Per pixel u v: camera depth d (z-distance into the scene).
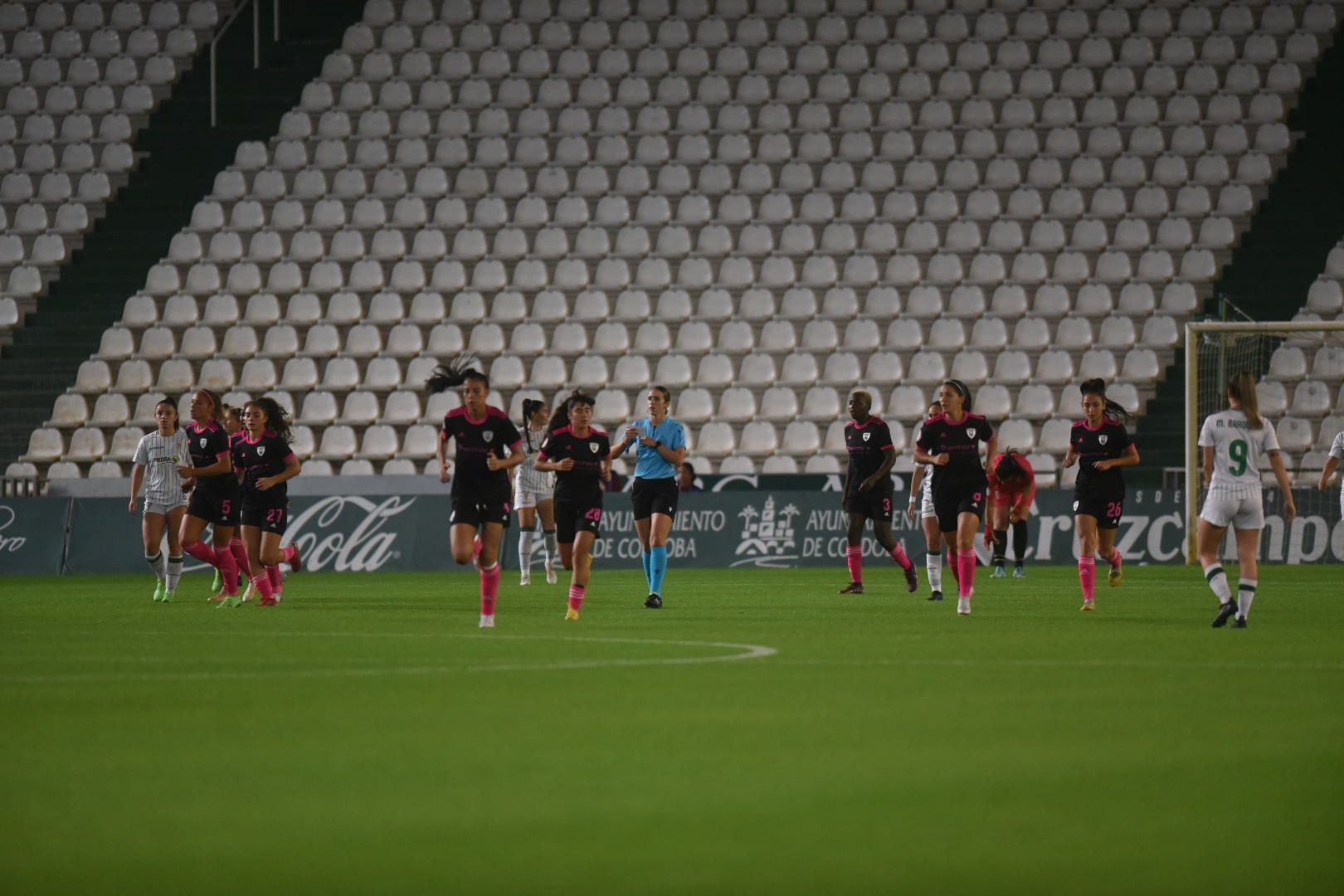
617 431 103.06
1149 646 39.72
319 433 105.25
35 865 16.92
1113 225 113.00
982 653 37.94
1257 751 23.33
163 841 17.91
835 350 106.44
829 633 44.16
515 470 73.50
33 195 122.44
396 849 17.53
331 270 114.12
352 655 37.84
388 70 129.75
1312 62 122.25
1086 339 104.69
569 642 41.19
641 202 117.56
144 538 62.03
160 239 118.44
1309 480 94.12
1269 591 65.00
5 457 105.94
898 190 115.56
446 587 71.56
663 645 40.06
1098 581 73.50
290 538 87.56
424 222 117.81
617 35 132.12
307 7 136.50
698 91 126.56
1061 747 23.67
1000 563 77.31
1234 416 45.59
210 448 58.53
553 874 16.47
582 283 112.44
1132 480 96.69
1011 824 18.62
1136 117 119.69
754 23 130.50
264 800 20.05
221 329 112.81
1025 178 117.44
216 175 122.44
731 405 103.19
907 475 90.19
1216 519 45.66
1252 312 105.56
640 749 23.52
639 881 16.19
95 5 137.25
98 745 24.06
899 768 21.97
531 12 133.12
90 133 126.25
